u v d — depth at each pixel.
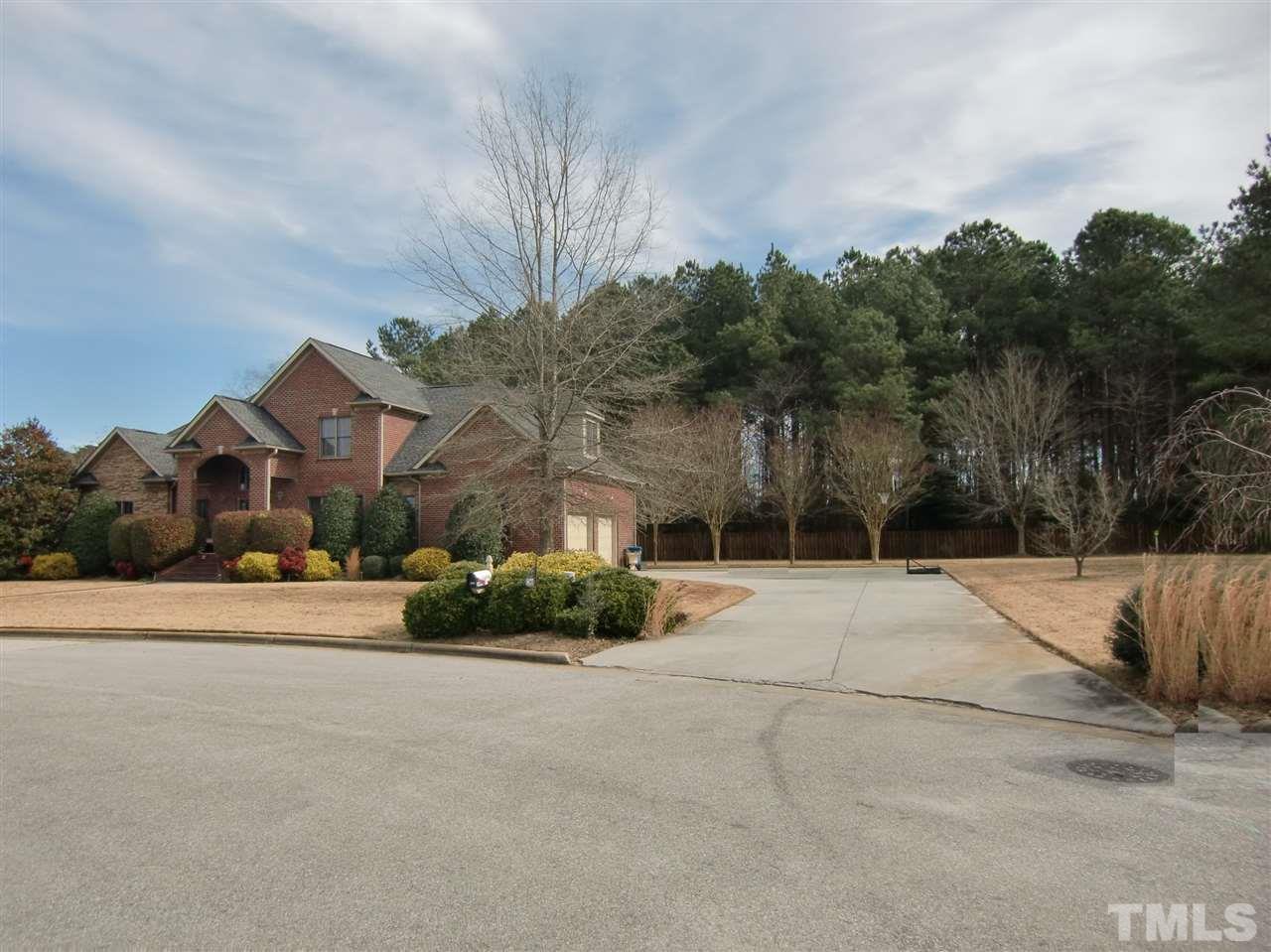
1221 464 10.11
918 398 46.78
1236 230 33.75
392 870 4.42
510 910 3.92
